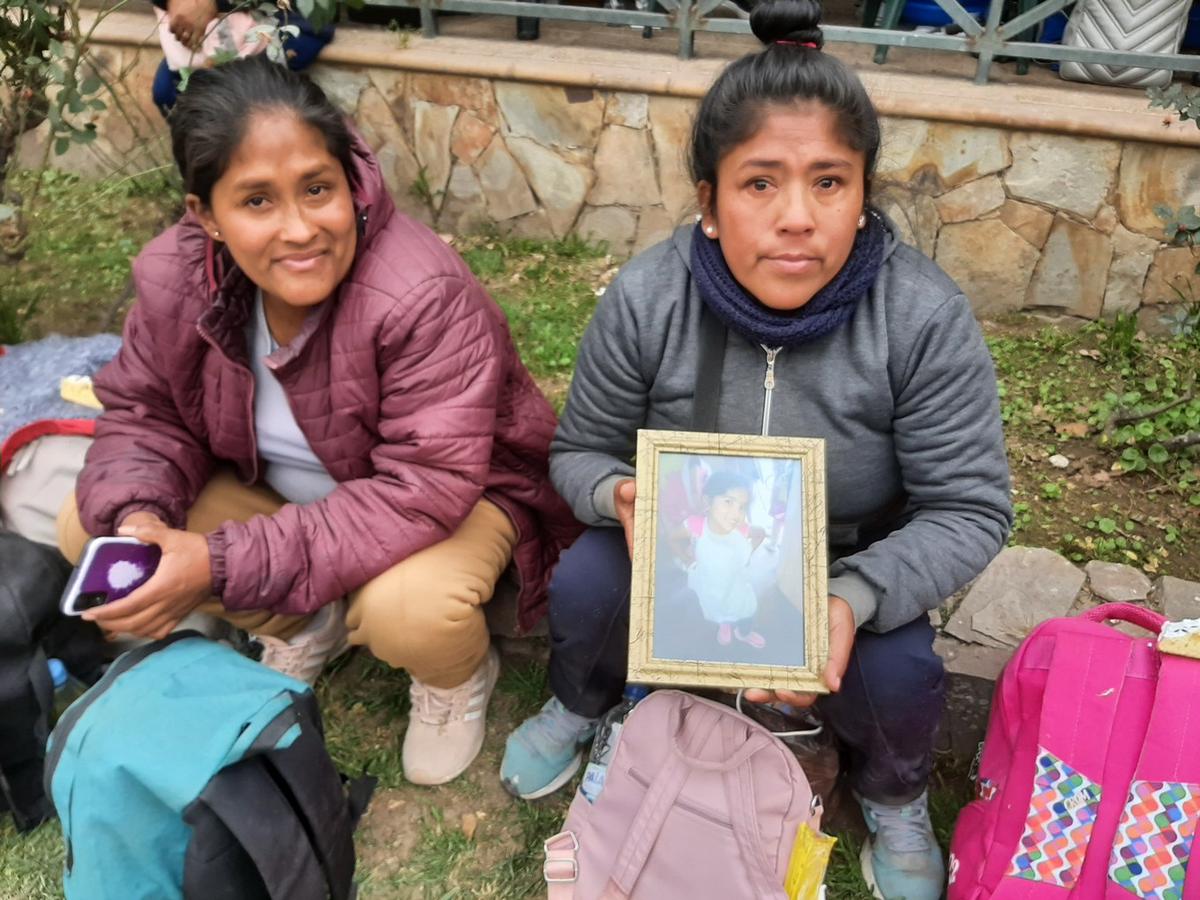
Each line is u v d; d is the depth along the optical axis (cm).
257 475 204
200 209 166
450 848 196
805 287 151
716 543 153
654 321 167
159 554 170
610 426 181
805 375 163
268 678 158
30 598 187
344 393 179
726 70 151
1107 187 313
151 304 183
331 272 166
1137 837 149
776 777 159
